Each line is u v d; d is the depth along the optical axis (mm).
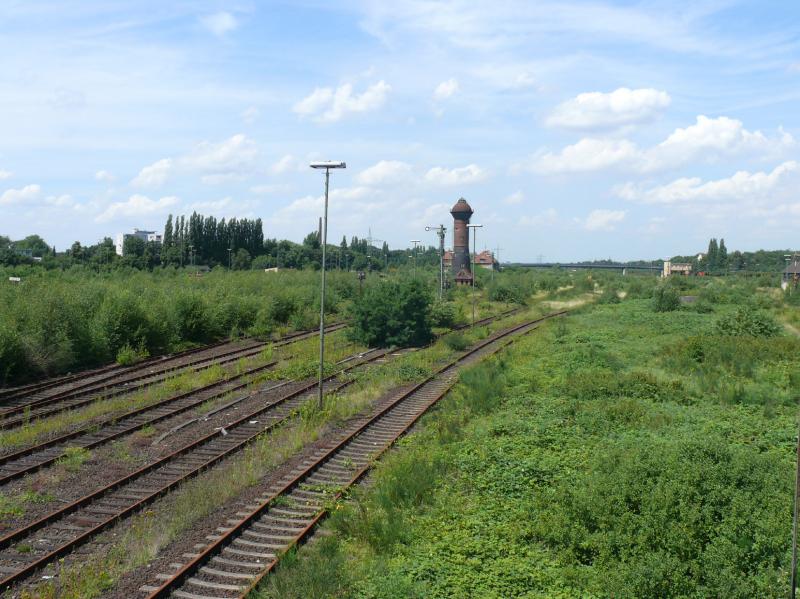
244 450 18031
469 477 15430
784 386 25234
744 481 12672
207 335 40062
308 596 9977
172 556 11477
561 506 12883
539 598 9914
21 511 13359
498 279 92500
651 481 12500
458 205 91500
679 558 10672
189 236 115250
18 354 26344
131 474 15438
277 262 119625
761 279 101688
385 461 16828
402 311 39281
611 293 74250
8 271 61469
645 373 26484
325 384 27578
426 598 9891
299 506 13844
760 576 10203
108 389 25266
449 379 28609
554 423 19688
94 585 10414
